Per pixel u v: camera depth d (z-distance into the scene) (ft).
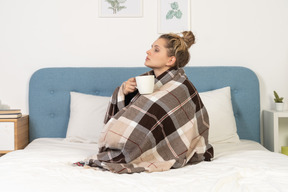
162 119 5.15
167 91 5.37
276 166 4.61
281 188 3.68
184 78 5.67
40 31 8.64
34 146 6.89
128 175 4.37
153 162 5.02
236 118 8.50
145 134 5.06
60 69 8.50
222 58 8.70
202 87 8.46
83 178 4.13
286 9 8.65
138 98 5.32
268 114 8.26
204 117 5.64
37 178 4.10
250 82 8.46
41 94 8.45
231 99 8.45
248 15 8.66
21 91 8.68
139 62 8.70
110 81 8.49
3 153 7.77
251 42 8.69
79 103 7.96
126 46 8.69
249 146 7.03
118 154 5.05
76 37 8.68
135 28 8.69
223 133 7.57
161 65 5.84
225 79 8.46
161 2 8.66
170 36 5.87
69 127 7.88
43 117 8.47
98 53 8.70
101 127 7.63
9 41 8.63
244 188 3.69
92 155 5.52
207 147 5.56
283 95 8.71
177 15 8.66
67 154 5.77
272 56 8.69
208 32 8.69
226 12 8.67
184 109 5.35
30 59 8.66
